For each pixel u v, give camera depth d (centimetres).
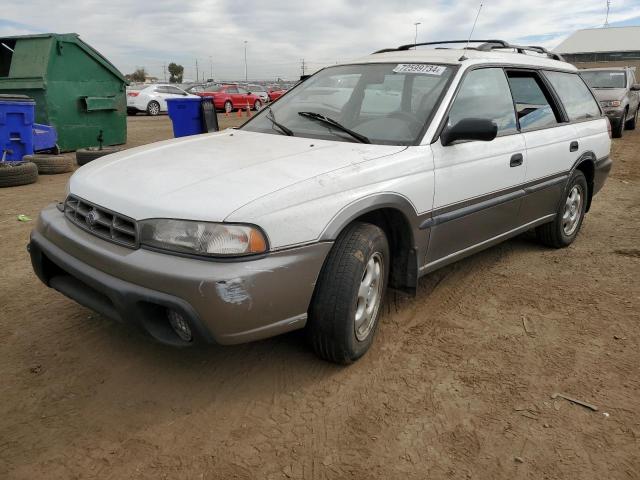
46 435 247
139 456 236
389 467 233
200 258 244
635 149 1252
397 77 381
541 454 242
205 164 296
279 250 254
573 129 488
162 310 262
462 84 368
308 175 278
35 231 316
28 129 918
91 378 291
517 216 431
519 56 451
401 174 311
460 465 235
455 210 357
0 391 278
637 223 623
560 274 455
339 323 281
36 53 1047
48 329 342
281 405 273
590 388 292
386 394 283
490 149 379
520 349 331
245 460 235
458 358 320
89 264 271
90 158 955
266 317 256
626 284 435
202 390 284
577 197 522
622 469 234
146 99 2369
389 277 344
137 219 256
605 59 5019
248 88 2938
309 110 389
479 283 434
